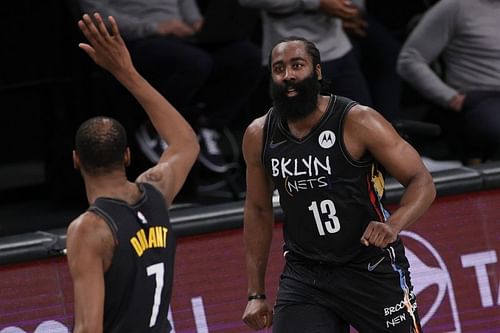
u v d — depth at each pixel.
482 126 17.58
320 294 12.22
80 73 18.50
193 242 14.48
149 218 10.08
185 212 14.47
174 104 17.20
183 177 10.81
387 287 12.14
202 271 14.48
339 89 17.36
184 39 17.41
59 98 19.38
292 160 11.83
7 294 13.57
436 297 15.30
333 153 11.70
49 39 18.30
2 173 21.11
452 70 17.94
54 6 18.19
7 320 13.55
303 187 11.87
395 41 19.55
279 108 11.63
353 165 11.73
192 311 14.38
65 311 13.77
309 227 12.07
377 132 11.60
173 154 10.83
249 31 18.38
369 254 12.07
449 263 15.40
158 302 10.05
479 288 15.49
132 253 9.83
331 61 17.11
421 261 15.27
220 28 17.72
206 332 14.43
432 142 20.52
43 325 13.69
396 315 12.21
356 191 11.80
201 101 18.12
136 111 17.69
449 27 17.64
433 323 15.27
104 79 17.86
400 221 11.46
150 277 9.95
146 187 10.26
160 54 16.95
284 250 12.52
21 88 18.25
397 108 19.42
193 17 18.28
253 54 17.97
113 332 9.83
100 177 10.04
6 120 21.83
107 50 10.67
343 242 12.02
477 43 17.64
